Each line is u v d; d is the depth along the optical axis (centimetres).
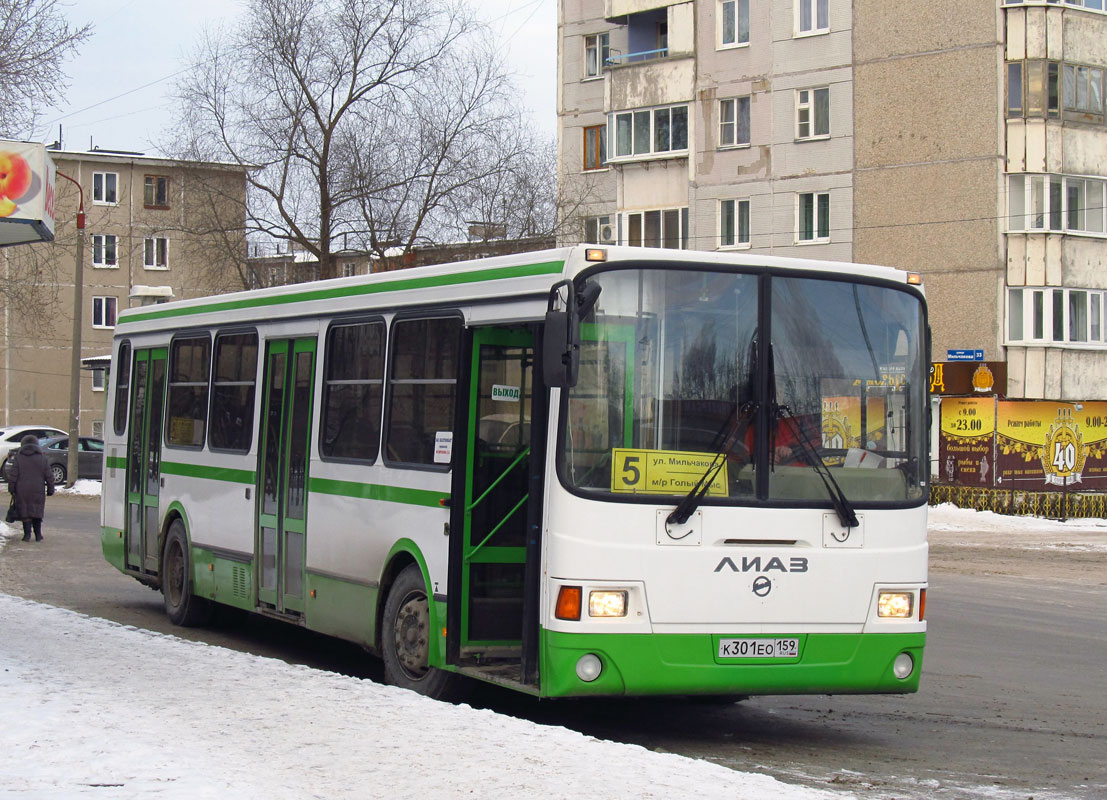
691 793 621
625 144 4884
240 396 1278
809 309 879
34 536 2486
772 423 856
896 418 895
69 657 1009
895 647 876
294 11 4231
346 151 4275
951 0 4194
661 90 4784
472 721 785
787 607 846
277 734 735
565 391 816
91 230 6819
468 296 935
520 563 934
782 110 4525
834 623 859
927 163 4247
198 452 1355
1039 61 4116
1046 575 2173
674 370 841
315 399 1135
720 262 860
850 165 4391
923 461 899
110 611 1522
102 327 6888
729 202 4659
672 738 898
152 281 6944
